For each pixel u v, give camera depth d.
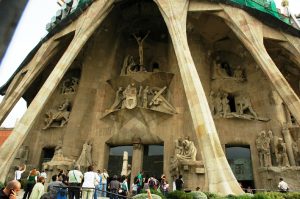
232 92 21.72
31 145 22.78
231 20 19.09
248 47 18.17
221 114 20.67
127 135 21.22
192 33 23.23
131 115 21.44
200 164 17.02
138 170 20.11
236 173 19.38
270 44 20.14
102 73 24.22
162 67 24.38
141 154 20.78
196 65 22.11
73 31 22.08
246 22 18.66
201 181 16.59
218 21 21.33
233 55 23.39
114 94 23.70
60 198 8.97
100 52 24.70
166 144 20.25
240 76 22.20
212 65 23.03
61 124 22.89
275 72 16.73
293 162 17.42
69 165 19.47
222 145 19.75
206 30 22.36
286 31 19.30
